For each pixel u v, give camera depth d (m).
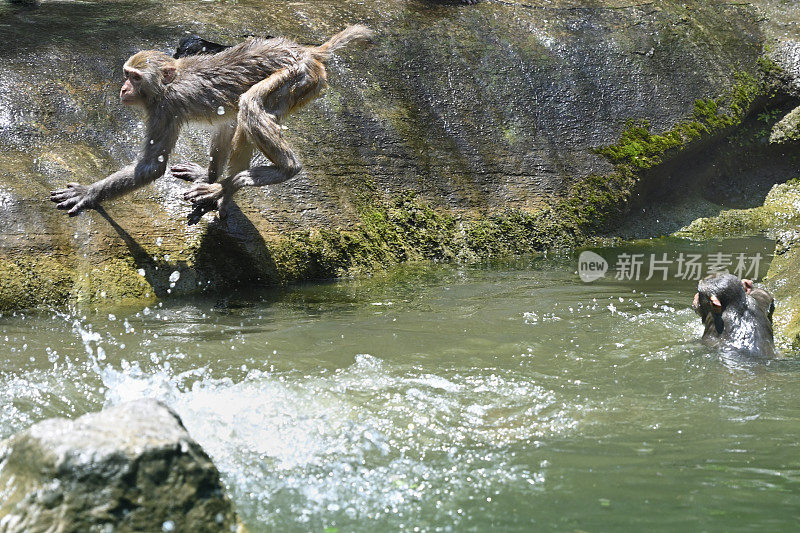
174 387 7.99
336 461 6.39
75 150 12.41
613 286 12.76
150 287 11.50
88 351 9.08
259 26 15.79
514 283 12.96
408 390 7.86
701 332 9.98
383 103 15.76
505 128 16.39
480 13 17.80
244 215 12.70
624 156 16.84
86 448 4.82
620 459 6.39
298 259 12.88
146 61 10.96
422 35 16.95
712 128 17.72
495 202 15.59
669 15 18.58
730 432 6.92
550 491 5.86
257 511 5.61
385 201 14.59
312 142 14.51
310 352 9.09
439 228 14.85
